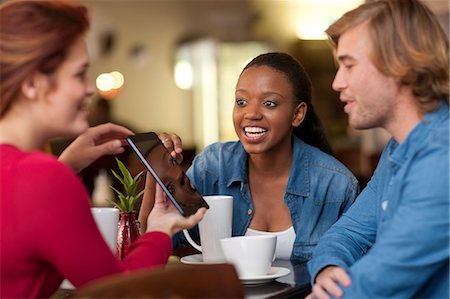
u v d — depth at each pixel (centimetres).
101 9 985
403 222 146
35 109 138
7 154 133
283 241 214
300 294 170
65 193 129
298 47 1008
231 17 1017
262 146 210
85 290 103
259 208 219
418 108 155
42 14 135
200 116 1012
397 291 148
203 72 1009
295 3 1022
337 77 160
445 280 150
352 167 718
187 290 113
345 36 158
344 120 963
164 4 1009
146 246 149
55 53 135
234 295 117
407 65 152
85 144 177
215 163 226
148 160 170
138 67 1006
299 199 215
